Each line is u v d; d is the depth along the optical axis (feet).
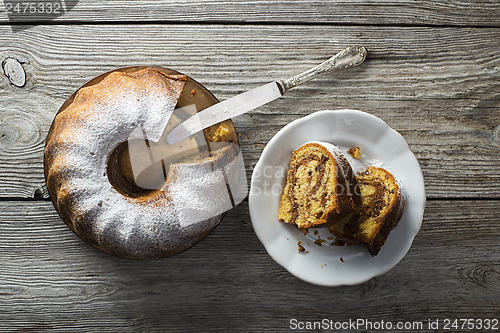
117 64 2.16
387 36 2.19
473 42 2.20
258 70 2.18
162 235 1.96
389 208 2.02
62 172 1.94
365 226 2.05
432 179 2.20
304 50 2.18
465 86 2.20
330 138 2.10
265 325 2.20
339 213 1.98
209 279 2.18
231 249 2.18
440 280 2.20
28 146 2.15
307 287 2.20
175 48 2.17
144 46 2.16
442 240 2.20
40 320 2.17
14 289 2.16
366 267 2.09
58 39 2.16
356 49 2.15
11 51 2.15
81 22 2.16
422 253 2.20
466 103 2.20
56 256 2.17
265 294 2.19
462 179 2.19
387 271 2.09
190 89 2.02
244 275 2.19
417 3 2.19
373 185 2.06
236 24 2.18
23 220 2.16
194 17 2.17
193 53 2.17
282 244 2.09
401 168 2.10
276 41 2.18
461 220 2.19
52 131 2.02
